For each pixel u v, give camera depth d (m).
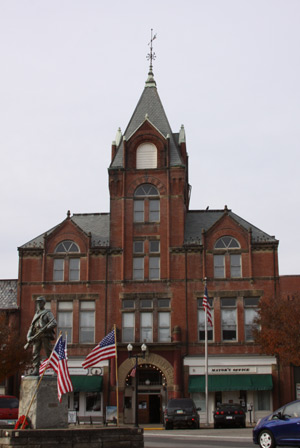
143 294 58.41
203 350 56.56
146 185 61.38
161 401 56.03
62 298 58.91
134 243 60.12
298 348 49.38
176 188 60.88
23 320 58.66
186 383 55.66
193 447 28.22
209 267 58.50
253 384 54.66
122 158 62.53
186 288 58.28
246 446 28.69
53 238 60.50
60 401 28.39
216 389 54.59
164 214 60.34
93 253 59.88
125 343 56.34
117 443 25.56
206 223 62.00
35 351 29.84
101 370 56.41
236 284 57.81
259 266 58.19
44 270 59.62
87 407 55.81
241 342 56.47
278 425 25.81
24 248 60.22
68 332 58.28
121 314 58.28
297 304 51.12
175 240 59.62
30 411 27.86
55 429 25.52
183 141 63.62
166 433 40.09
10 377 56.56
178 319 57.56
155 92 66.38
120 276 59.19
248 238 58.81
